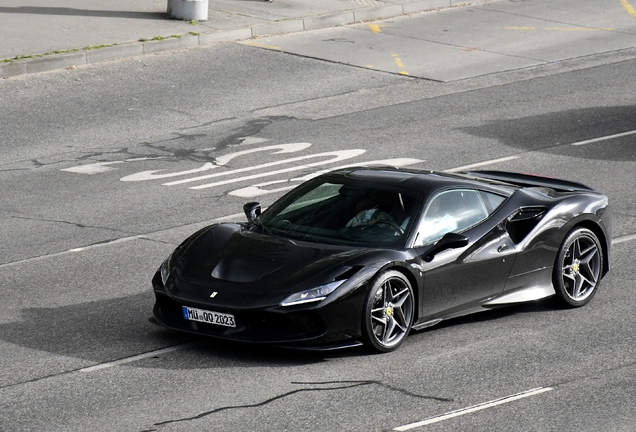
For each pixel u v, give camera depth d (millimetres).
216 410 14492
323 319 16297
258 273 16812
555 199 20141
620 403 15008
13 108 36812
